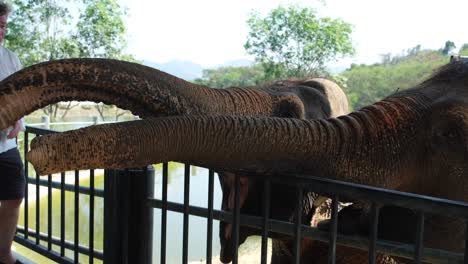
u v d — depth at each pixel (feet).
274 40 65.10
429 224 8.71
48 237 12.91
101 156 5.63
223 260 9.77
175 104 7.50
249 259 25.76
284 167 7.24
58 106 70.44
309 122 7.69
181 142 6.19
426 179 8.46
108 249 10.50
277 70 64.90
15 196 13.60
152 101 7.31
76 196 11.64
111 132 5.70
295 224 7.09
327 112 11.28
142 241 9.89
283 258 12.35
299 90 11.11
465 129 8.17
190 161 6.66
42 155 5.43
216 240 33.19
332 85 12.44
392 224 8.77
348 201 8.20
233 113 8.56
